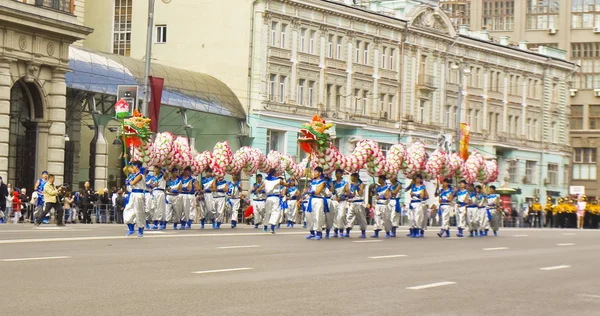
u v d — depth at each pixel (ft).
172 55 244.22
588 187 391.65
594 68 396.57
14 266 63.26
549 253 93.71
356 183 115.85
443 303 50.62
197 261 70.95
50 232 106.63
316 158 113.19
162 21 245.86
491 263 77.77
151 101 154.20
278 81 239.09
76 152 188.65
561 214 246.27
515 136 330.34
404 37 277.85
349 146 261.44
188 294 51.16
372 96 268.00
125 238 96.68
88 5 253.85
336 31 255.91
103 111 189.98
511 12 410.52
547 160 347.56
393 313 46.42
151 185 120.88
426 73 288.30
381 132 269.44
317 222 107.76
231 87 235.61
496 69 321.11
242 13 235.61
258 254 79.92
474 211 135.33
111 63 194.70
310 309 46.78
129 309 45.32
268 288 54.75
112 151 214.90
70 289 52.11
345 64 258.37
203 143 226.38
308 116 246.88
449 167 142.82
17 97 165.58
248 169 150.00
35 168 166.09
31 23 158.40
